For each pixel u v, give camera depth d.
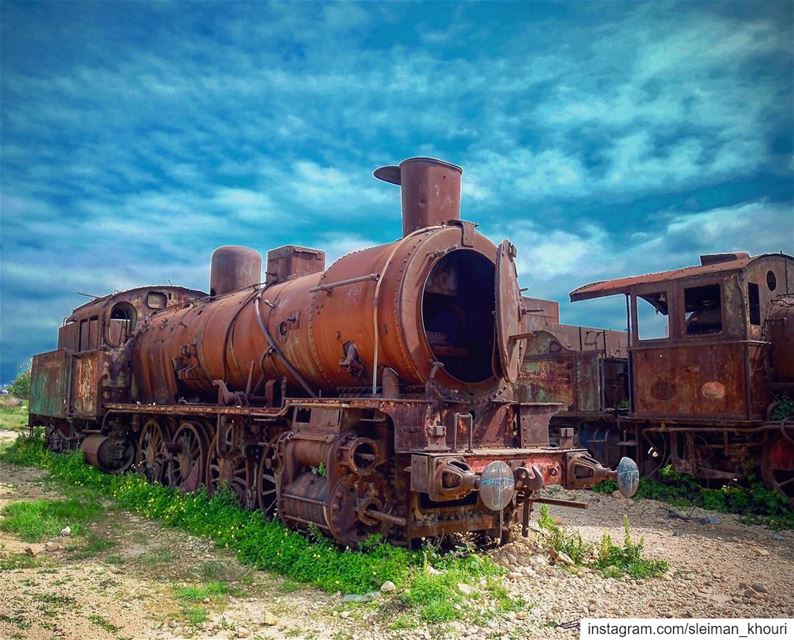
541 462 7.70
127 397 14.61
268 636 5.29
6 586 6.38
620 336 19.92
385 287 7.62
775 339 12.13
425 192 8.66
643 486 12.93
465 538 8.20
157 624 5.50
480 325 8.51
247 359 10.29
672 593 6.48
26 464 16.03
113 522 9.72
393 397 7.49
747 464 11.95
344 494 7.23
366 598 6.12
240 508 9.59
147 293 15.41
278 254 10.95
